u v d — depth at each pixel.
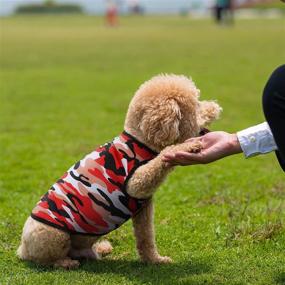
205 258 4.41
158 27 48.34
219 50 26.00
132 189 4.00
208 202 6.03
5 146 8.96
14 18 74.94
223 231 5.04
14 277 4.05
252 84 15.55
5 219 5.51
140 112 4.02
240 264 4.25
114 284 3.90
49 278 4.01
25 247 4.29
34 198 6.27
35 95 14.12
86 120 10.99
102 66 20.61
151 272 4.13
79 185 4.14
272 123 3.68
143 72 18.56
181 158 3.78
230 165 7.68
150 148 4.04
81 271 4.18
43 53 26.02
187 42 31.03
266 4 73.75
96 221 4.12
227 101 12.88
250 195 6.24
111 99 13.43
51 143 9.15
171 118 3.89
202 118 4.16
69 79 17.19
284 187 6.58
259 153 3.87
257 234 4.81
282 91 3.63
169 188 6.51
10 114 11.70
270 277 3.98
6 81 16.81
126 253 4.69
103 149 4.19
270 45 27.88
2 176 7.26
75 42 32.34
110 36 37.06
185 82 4.09
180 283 3.88
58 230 4.13
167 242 4.88
